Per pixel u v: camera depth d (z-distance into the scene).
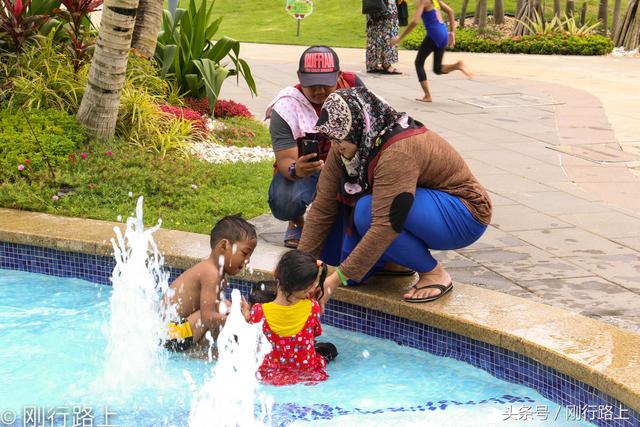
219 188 6.85
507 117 10.73
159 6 9.03
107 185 6.37
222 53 9.78
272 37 21.77
